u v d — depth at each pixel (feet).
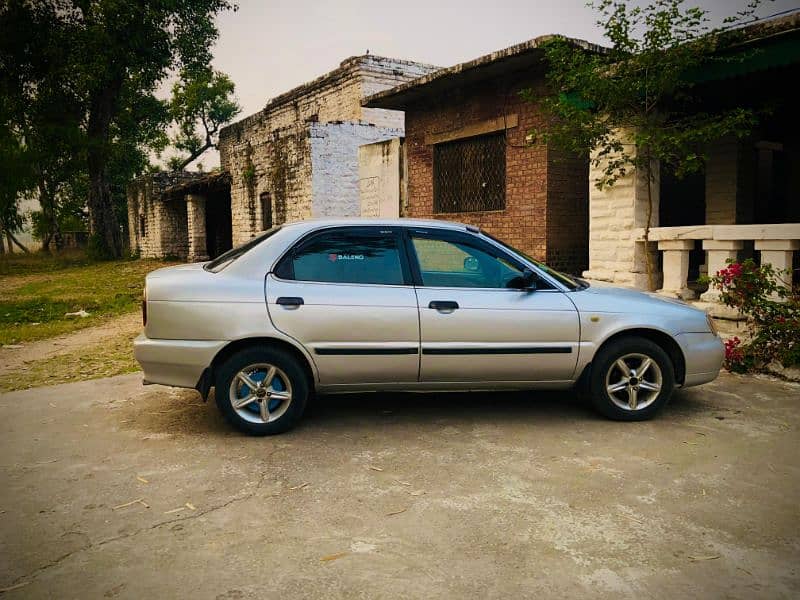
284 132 57.47
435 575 9.14
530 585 8.87
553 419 16.52
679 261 25.61
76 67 76.64
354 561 9.53
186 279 15.05
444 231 16.20
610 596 8.60
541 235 32.94
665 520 10.82
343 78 65.62
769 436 15.10
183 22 88.22
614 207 28.07
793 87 27.45
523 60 31.42
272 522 10.82
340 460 13.67
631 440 14.87
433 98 39.58
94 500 11.74
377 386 15.58
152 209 99.55
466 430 15.66
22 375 22.57
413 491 12.04
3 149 68.28
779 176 38.96
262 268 15.23
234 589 8.80
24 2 76.33
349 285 15.35
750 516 10.97
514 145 34.17
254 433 15.19
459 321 15.40
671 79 23.82
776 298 22.25
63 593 8.69
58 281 62.44
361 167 47.44
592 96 25.13
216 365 15.14
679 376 16.61
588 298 16.16
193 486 12.35
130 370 23.03
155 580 9.02
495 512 11.14
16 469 13.30
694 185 39.73
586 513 11.10
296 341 14.88
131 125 104.01
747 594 8.64
